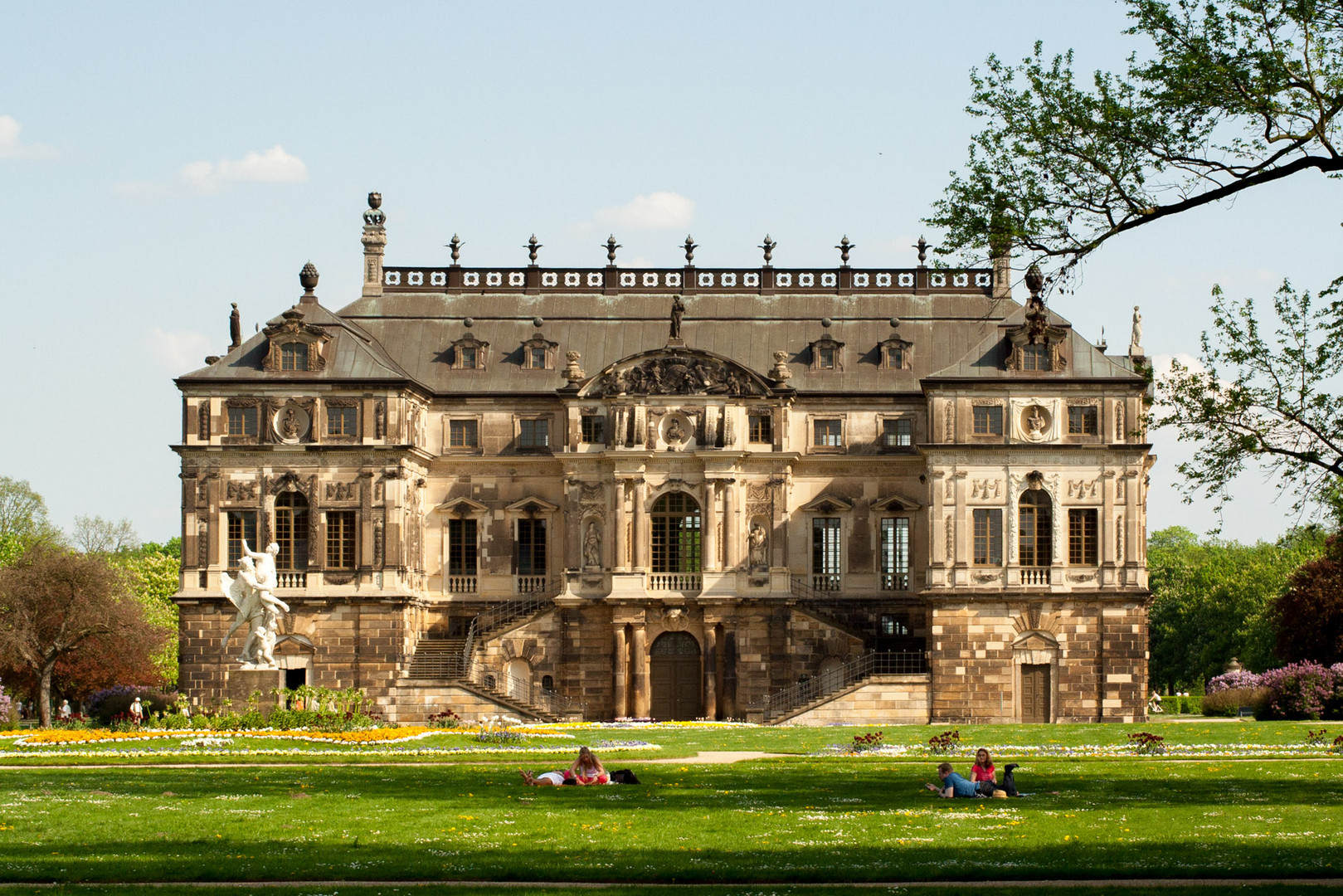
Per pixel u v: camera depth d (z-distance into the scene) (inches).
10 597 4630.9
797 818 1713.8
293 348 4318.4
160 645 5413.4
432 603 4471.0
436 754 2741.1
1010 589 4092.0
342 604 4227.4
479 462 4510.3
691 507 4357.8
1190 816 1720.0
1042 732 3334.2
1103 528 4109.3
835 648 4286.4
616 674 4269.2
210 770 2442.2
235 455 4279.0
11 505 6983.3
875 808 1822.1
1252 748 2780.5
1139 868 1379.2
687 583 4315.9
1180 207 1761.8
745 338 4638.3
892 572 4434.1
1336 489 1849.2
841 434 4471.0
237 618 3540.8
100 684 5251.0
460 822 1685.5
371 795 1989.4
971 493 4128.9
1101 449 4119.1
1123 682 4062.5
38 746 2925.7
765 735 3366.1
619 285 4771.2
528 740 3110.2
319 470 4269.2
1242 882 1336.1
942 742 2869.1
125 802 1888.5
